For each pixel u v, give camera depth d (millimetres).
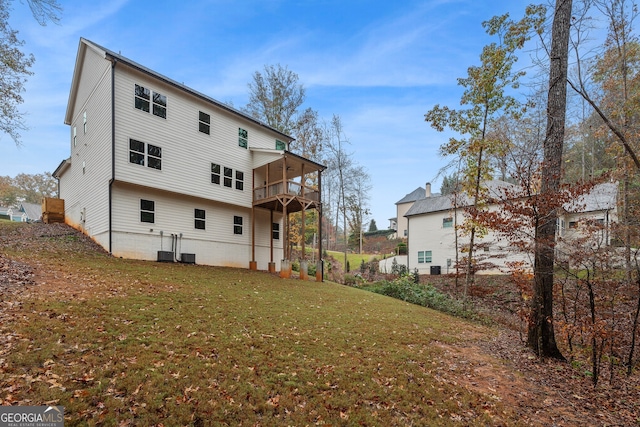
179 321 6133
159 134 13781
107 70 13031
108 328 5223
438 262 25250
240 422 3545
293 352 5598
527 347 7953
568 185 7152
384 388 4832
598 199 13195
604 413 4977
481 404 4805
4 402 3148
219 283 10617
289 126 26422
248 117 17344
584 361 7410
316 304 9781
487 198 11523
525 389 5609
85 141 15203
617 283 6809
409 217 27734
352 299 11617
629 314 7008
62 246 12273
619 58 11602
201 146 15359
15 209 43500
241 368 4688
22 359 3891
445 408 4539
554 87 7617
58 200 18438
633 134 11352
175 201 14641
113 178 12211
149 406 3486
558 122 7520
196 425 3365
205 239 15664
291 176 19562
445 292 16922
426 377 5461
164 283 9148
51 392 3389
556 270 7477
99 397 3479
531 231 7613
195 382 4102
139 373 4051
